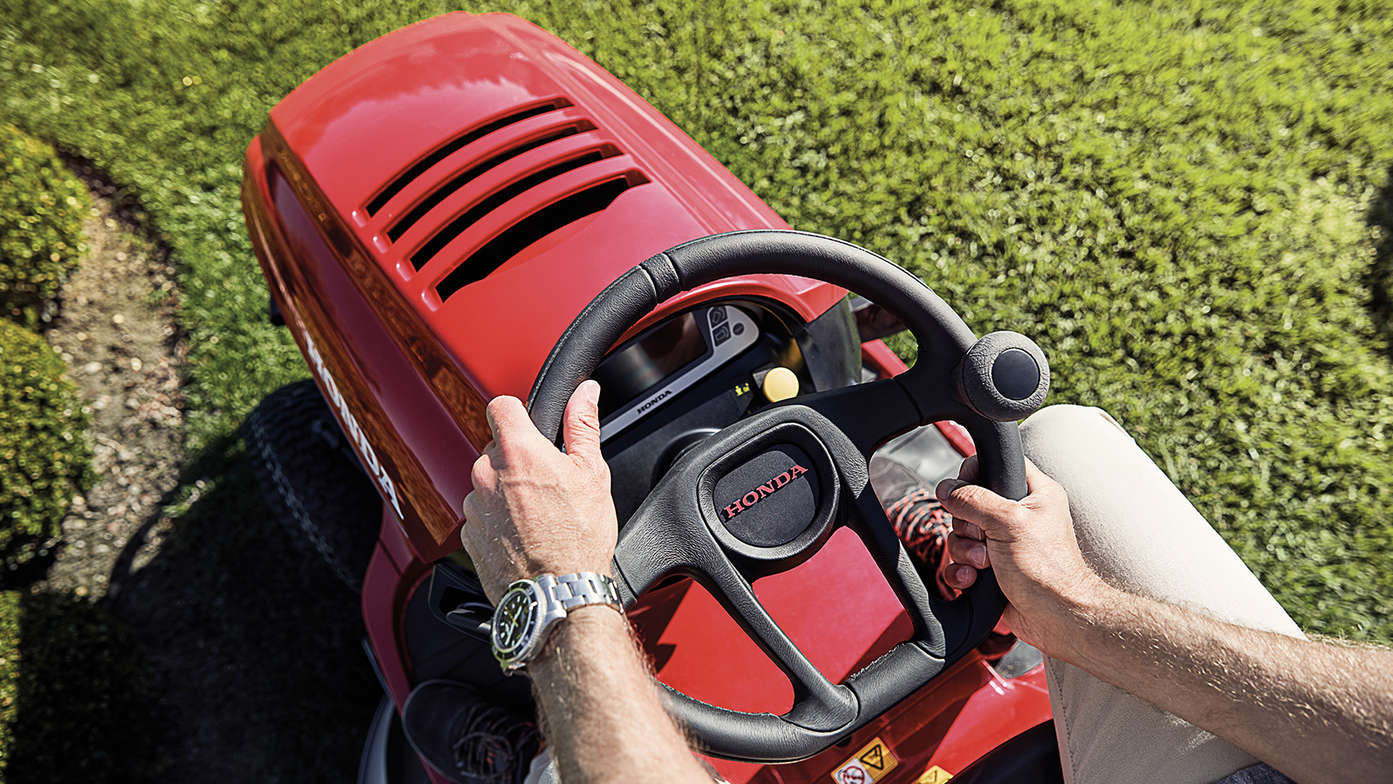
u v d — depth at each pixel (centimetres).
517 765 176
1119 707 139
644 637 168
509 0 365
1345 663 112
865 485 130
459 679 207
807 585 170
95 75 345
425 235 177
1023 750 151
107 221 325
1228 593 144
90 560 278
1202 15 382
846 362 180
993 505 124
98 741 242
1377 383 292
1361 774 106
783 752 119
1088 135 343
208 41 354
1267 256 318
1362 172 339
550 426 120
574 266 169
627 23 361
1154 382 295
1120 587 149
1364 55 372
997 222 322
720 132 341
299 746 259
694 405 169
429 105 197
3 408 262
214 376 297
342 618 272
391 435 178
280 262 208
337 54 356
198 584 276
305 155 200
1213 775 126
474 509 108
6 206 294
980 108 349
